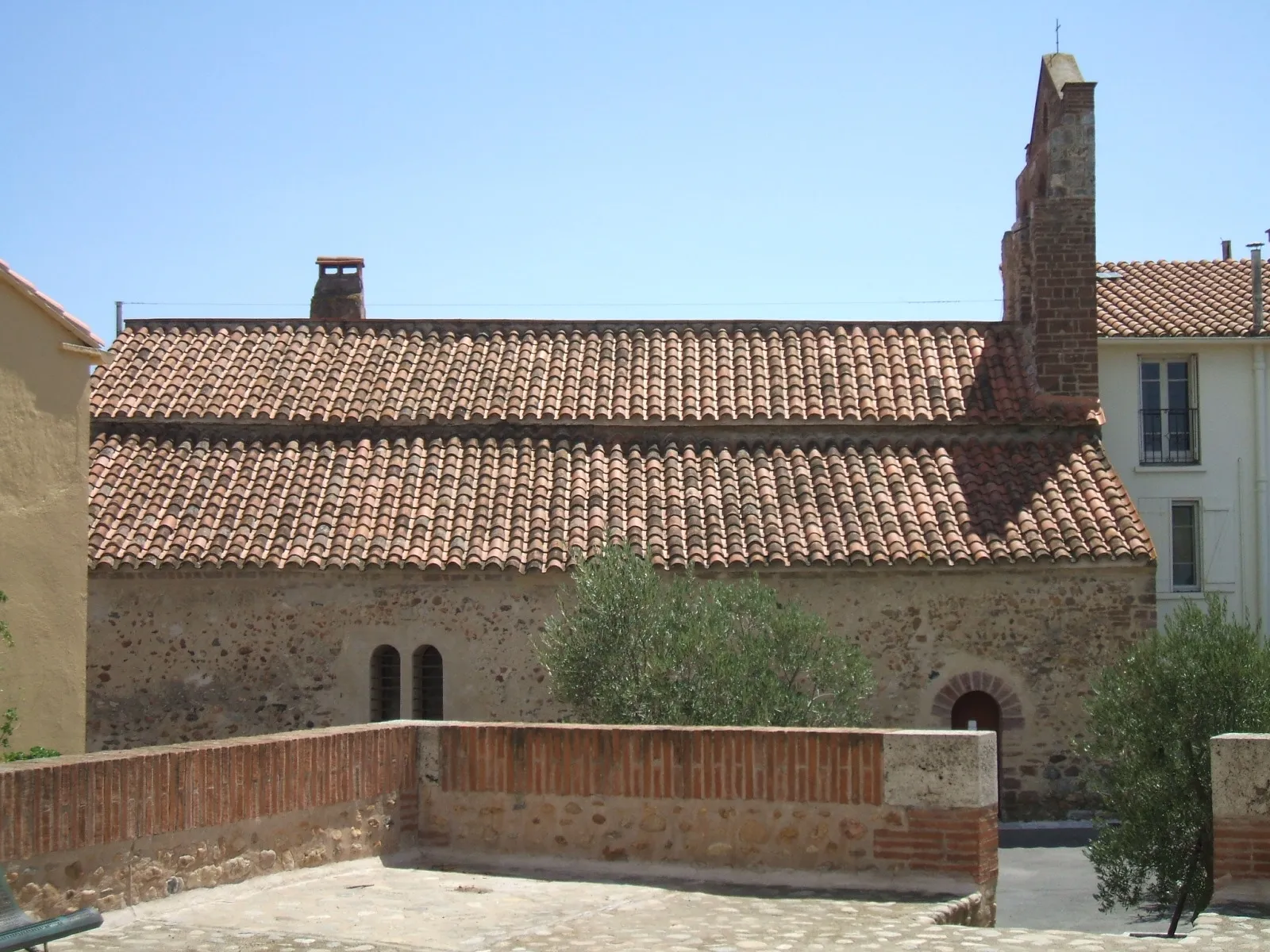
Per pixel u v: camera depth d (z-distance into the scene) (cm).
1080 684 2250
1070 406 2528
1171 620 1784
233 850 1007
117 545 2278
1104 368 2884
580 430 2542
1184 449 2886
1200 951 816
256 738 1067
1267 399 2853
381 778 1148
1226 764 958
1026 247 2672
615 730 1126
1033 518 2312
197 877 975
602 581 1906
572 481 2423
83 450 1641
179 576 2283
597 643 1872
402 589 2284
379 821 1146
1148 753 1524
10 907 786
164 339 2794
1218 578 2844
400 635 2277
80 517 1631
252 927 902
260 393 2594
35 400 1582
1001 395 2561
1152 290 3053
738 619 1905
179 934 882
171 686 2283
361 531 2311
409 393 2606
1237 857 950
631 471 2450
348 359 2722
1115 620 2255
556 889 1049
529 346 2761
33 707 1564
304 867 1070
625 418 2525
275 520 2341
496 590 2272
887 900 1012
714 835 1090
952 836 1031
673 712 1731
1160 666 1555
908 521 2295
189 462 2475
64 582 1605
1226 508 2852
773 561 2220
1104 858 1530
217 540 2294
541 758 1147
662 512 2334
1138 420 2878
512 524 2325
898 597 2261
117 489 2405
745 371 2644
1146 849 1486
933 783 1038
